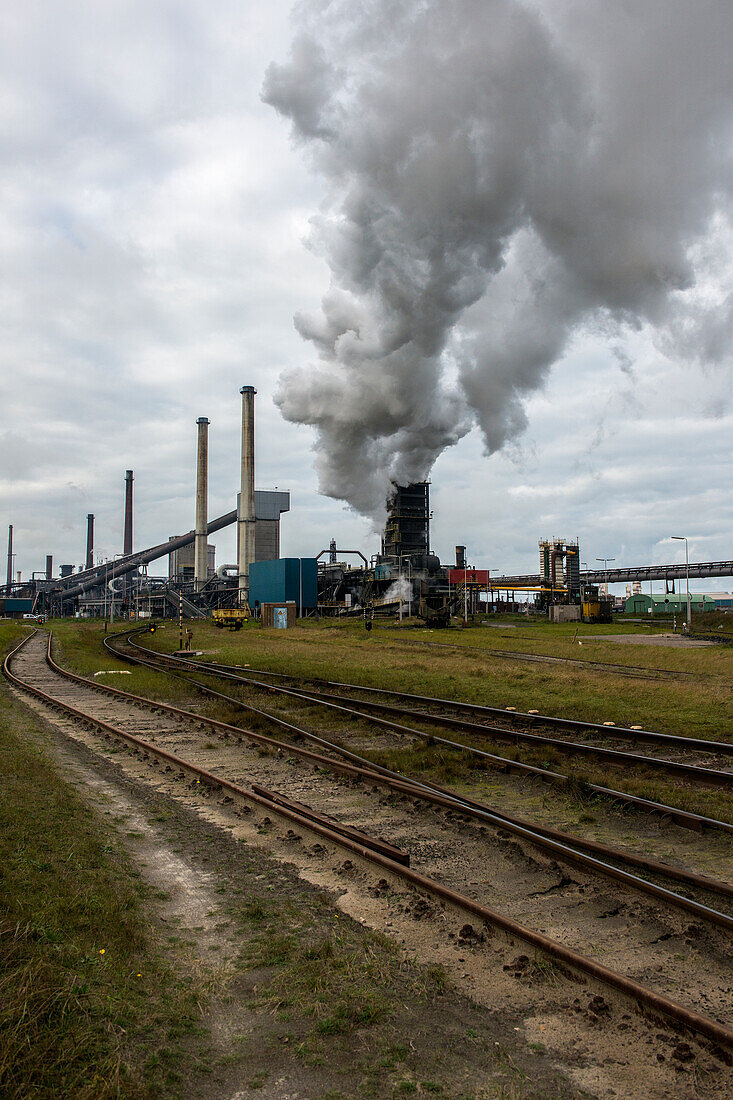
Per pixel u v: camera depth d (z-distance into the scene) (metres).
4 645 53.34
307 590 111.19
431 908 6.57
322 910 6.67
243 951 5.81
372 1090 4.12
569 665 33.91
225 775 12.19
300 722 17.42
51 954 5.20
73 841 7.87
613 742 14.77
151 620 129.88
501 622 95.06
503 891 7.17
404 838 8.82
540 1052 4.49
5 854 7.17
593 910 6.69
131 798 10.59
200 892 7.09
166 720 18.14
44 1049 4.13
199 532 165.00
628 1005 4.91
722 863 7.91
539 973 5.39
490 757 12.62
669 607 135.88
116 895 6.60
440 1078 4.23
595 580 152.50
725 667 32.16
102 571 175.88
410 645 50.47
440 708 19.42
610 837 8.84
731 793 10.70
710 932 6.14
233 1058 4.40
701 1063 4.33
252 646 49.78
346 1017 4.83
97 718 18.38
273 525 187.38
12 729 15.52
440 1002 5.06
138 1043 4.44
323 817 9.07
